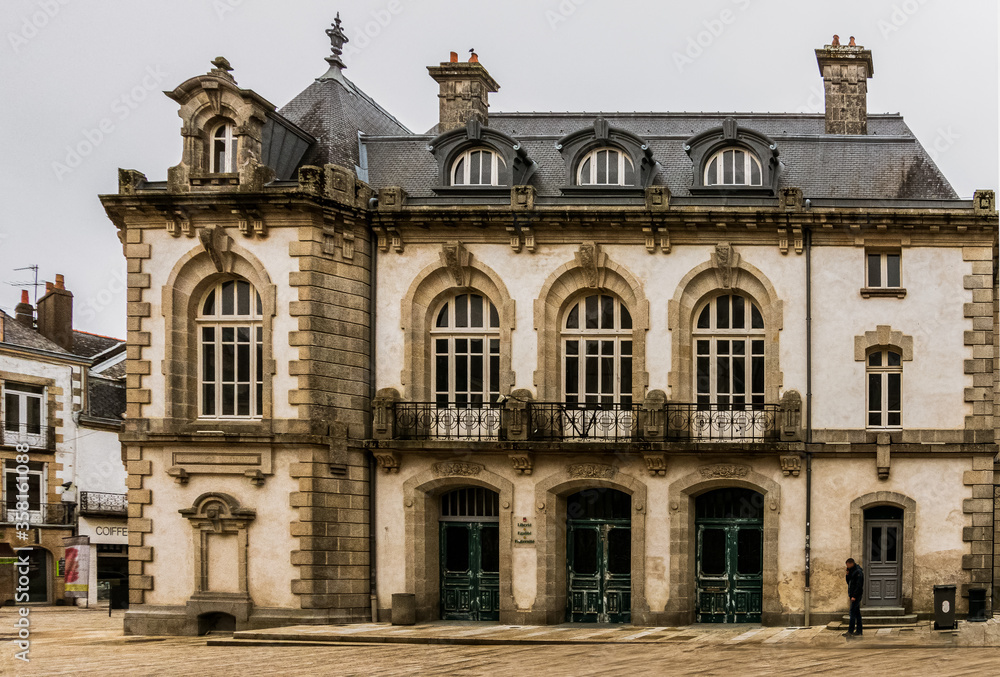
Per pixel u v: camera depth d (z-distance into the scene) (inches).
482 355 1025.5
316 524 955.3
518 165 1049.5
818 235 997.8
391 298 1021.2
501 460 996.6
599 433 1003.3
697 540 1005.8
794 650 802.8
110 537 1593.3
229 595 954.7
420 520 997.8
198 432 965.8
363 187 1012.5
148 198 979.3
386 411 991.0
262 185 976.9
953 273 991.0
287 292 972.6
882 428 987.9
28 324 1695.4
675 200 1009.5
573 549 1015.0
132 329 989.8
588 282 1013.2
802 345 992.2
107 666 757.9
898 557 979.9
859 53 1135.0
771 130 1141.7
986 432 975.6
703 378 1013.2
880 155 1057.5
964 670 688.4
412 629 931.3
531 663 743.1
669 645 834.8
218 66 1001.5
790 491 979.9
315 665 746.8
